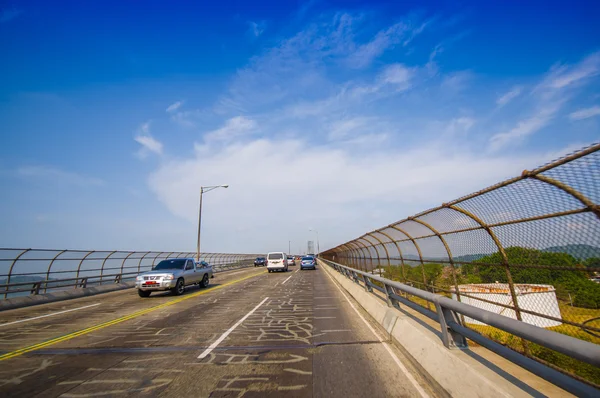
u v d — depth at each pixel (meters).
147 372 4.45
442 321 3.90
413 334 4.87
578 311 3.32
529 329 2.34
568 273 3.38
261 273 30.73
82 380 4.20
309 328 7.01
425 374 3.96
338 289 15.35
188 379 4.15
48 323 8.38
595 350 1.75
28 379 4.26
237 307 10.23
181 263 15.43
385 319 6.72
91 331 7.19
